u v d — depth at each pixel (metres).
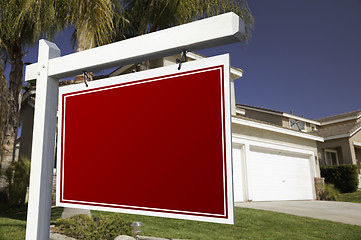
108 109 2.10
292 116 23.53
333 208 10.20
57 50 2.40
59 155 2.24
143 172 1.92
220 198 1.66
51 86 2.33
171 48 1.85
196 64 1.84
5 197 9.44
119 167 2.01
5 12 6.33
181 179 1.79
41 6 5.77
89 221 5.27
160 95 1.93
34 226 2.08
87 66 2.14
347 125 22.84
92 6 4.83
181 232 6.11
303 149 15.43
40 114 2.25
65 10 5.84
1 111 5.15
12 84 11.30
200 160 1.75
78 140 2.19
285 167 14.31
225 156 1.68
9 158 10.34
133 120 2.01
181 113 1.85
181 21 7.52
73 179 2.17
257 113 24.80
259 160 13.02
